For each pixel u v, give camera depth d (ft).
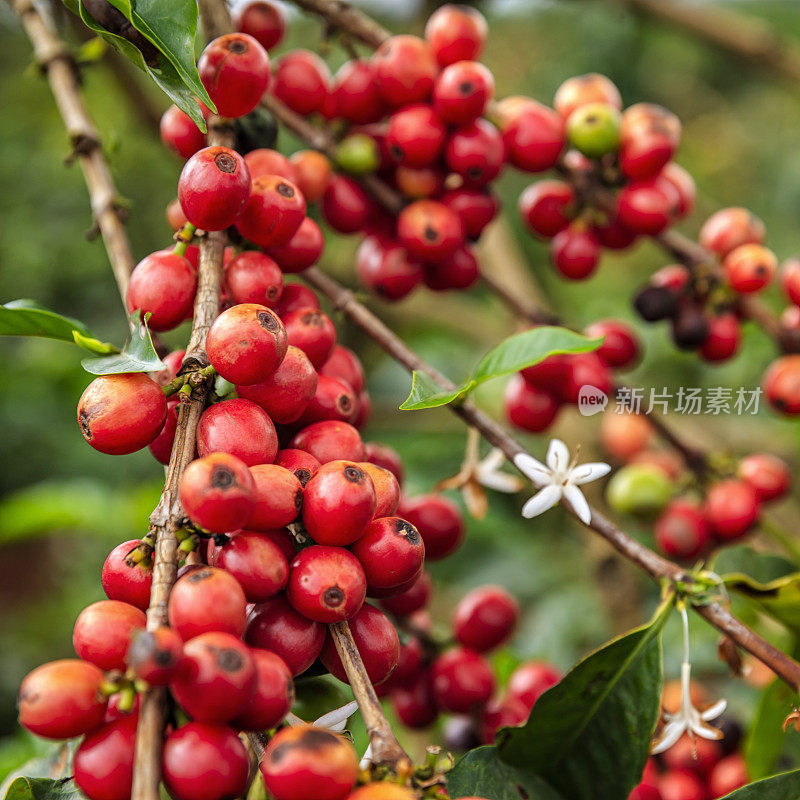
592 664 2.15
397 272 2.45
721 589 2.21
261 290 2.15
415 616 2.49
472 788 2.16
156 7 2.12
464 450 5.04
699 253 2.54
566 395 2.53
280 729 2.06
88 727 1.97
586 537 3.63
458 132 2.38
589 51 7.97
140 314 2.13
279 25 2.41
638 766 2.17
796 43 8.10
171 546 2.00
